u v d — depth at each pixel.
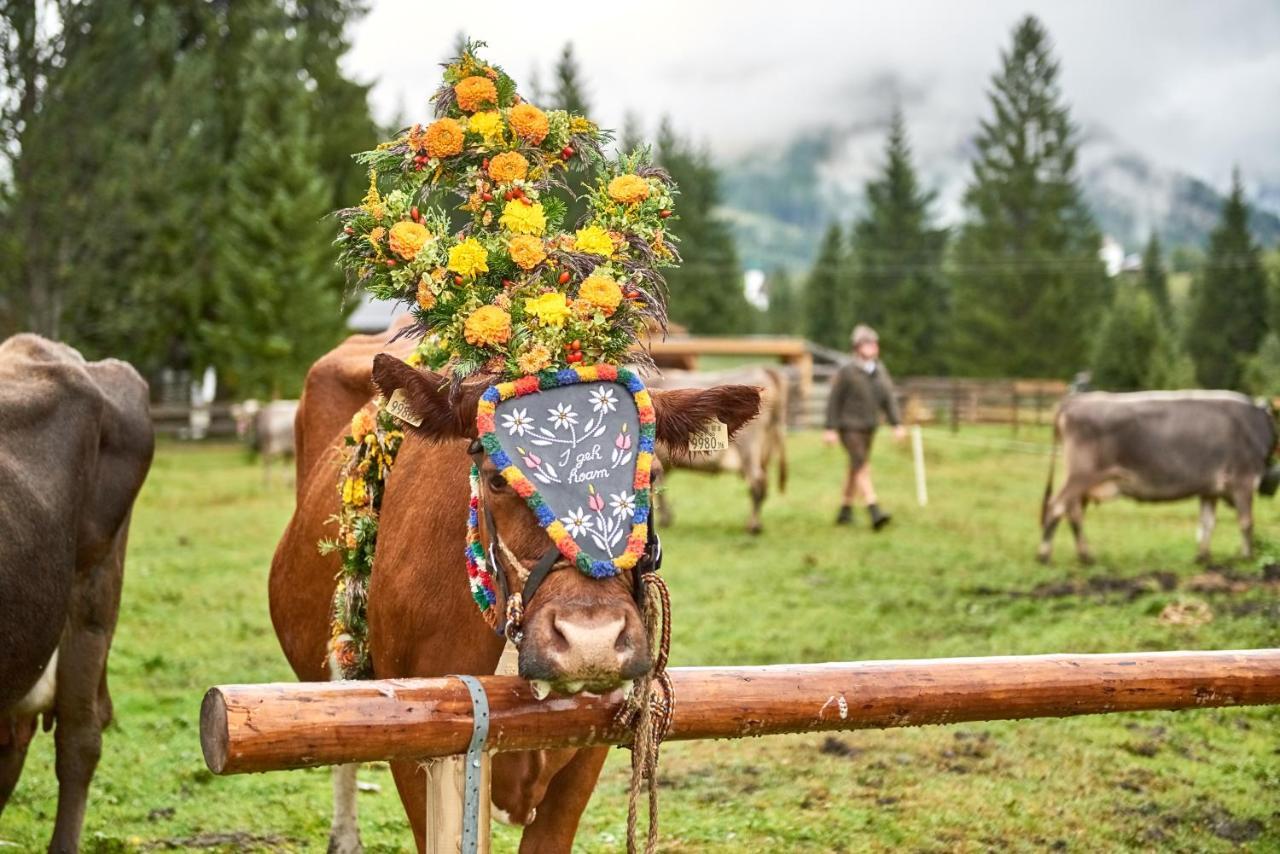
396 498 3.69
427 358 3.39
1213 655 3.50
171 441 30.92
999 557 12.41
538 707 2.71
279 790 5.88
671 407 3.14
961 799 5.64
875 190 73.38
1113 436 11.80
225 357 33.62
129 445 4.92
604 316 3.13
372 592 3.68
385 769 6.25
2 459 4.33
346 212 3.50
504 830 5.50
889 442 25.52
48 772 6.15
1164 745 6.43
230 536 14.17
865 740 6.60
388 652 3.58
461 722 2.62
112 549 4.89
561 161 3.69
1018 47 67.06
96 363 5.04
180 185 31.48
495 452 2.87
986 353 61.84
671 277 69.00
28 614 4.30
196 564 12.05
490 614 3.07
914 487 19.31
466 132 3.51
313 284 33.09
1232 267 65.19
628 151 3.63
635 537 2.77
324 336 33.12
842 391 14.81
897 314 66.19
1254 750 6.34
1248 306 64.81
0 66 24.69
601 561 2.72
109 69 25.78
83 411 4.66
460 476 3.46
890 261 70.12
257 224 32.69
